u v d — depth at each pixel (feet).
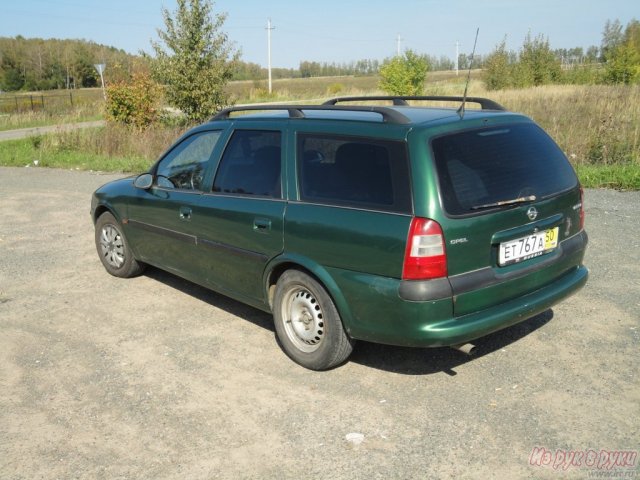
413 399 13.12
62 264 23.89
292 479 10.76
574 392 13.07
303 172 14.40
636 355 14.55
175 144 18.79
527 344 15.37
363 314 13.04
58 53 329.31
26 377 14.90
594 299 17.93
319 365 14.37
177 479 10.91
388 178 12.69
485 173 12.85
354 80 362.53
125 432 12.43
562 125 48.62
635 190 31.65
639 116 49.14
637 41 145.59
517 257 13.23
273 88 251.60
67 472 11.23
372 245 12.63
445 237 12.05
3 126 104.99
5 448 12.04
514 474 10.57
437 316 12.19
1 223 31.42
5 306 19.66
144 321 18.07
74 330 17.61
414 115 13.71
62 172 50.19
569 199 14.44
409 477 10.64
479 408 12.64
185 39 73.20
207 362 15.33
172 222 18.25
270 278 15.29
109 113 71.97
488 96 98.22
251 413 12.91
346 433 12.01
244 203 15.58
